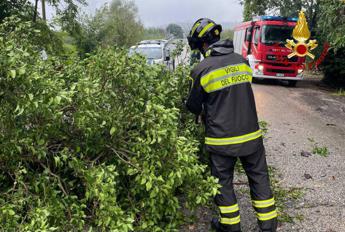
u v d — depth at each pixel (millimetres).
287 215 3898
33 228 2541
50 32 7070
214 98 3248
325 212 3973
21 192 2869
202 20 3486
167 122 2965
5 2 8117
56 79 3035
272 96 12039
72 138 3238
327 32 12078
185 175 3064
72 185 3154
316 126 7844
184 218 3680
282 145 6332
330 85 15523
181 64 4250
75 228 2873
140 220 3189
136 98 3115
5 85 2656
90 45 13945
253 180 3363
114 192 2846
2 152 2961
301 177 4910
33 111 2707
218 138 3232
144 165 2943
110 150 3258
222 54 3311
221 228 3361
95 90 2951
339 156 5797
